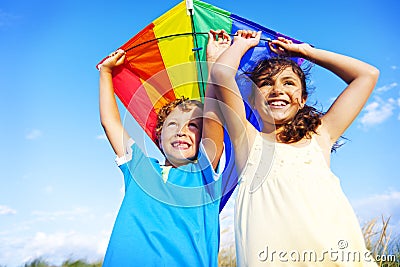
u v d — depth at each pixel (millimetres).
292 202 1202
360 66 1409
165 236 1272
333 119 1406
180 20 1536
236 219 1275
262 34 1510
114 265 1248
